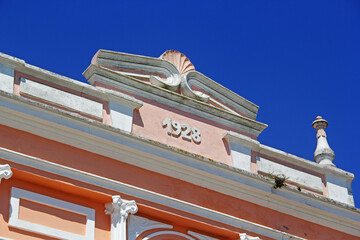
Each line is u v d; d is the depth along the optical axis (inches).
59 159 615.5
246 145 727.7
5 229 578.9
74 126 625.0
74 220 614.2
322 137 807.7
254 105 765.9
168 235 651.5
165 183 661.3
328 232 741.3
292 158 748.0
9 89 616.4
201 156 677.9
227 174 691.4
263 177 706.8
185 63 744.3
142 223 641.6
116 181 633.6
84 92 654.5
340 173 771.4
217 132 722.2
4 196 589.9
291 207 724.0
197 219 665.0
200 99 727.7
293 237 713.0
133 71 705.0
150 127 682.2
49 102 632.4
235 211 692.1
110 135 639.8
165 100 703.7
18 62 628.1
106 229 624.7
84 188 617.9
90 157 631.2
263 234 698.8
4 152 592.7
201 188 679.7
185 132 700.7
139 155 652.1
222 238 682.8
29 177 600.4
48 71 641.0
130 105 674.8
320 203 737.6
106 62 690.8
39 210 601.0
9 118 602.5
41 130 613.3
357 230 754.2
